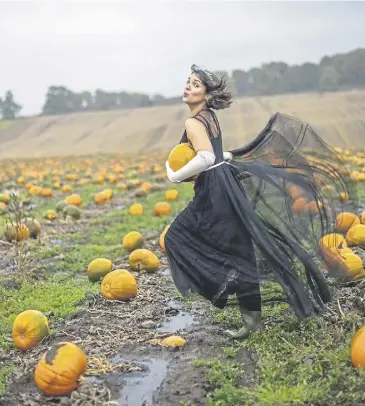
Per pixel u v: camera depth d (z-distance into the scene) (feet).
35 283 28.96
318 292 19.39
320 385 16.02
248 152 21.30
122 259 33.63
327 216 20.22
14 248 33.65
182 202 57.21
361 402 15.02
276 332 19.79
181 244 19.86
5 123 283.38
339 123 158.30
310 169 20.39
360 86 233.76
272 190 19.34
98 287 27.68
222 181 19.21
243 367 17.83
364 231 29.78
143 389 16.87
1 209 51.42
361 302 20.90
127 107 336.29
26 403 16.21
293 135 20.84
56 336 21.17
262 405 15.21
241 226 18.92
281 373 16.93
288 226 19.27
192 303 24.62
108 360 18.85
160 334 21.08
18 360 19.47
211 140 19.61
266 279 18.92
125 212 52.37
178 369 17.94
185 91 20.04
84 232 44.06
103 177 86.22
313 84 268.62
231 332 20.53
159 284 27.58
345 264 21.84
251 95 262.88
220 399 15.85
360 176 60.75
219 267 19.26
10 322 23.50
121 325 22.30
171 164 19.70
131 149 203.21
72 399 16.19
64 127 264.52
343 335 18.93
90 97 391.65
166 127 236.84
